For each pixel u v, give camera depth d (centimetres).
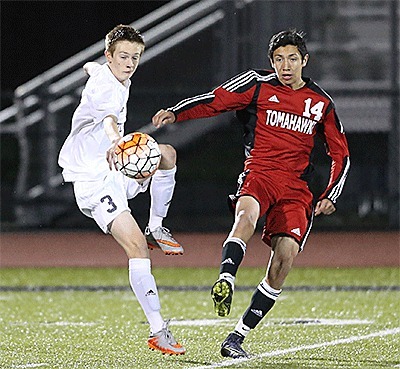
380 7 7900
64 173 2614
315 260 5897
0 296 4247
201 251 6381
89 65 2617
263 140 2602
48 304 3922
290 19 7712
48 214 7744
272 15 7650
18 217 7762
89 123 2564
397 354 2628
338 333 3039
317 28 7875
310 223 2591
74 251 6462
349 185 8019
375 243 6750
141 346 2791
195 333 3064
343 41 7894
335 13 7875
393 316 3478
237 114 2667
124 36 2488
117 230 2486
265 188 2555
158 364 2469
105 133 2506
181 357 2586
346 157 2614
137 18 11075
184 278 4984
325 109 2595
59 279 5012
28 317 3503
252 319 2514
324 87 7875
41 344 2841
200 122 7894
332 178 2595
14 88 11069
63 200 7712
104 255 6250
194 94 7594
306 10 7788
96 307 3806
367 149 8069
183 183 8169
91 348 2759
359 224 7881
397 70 7719
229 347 2508
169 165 2562
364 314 3534
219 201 8181
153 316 2427
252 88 2600
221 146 8400
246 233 2420
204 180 8300
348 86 7894
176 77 7719
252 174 2577
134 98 7612
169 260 5934
